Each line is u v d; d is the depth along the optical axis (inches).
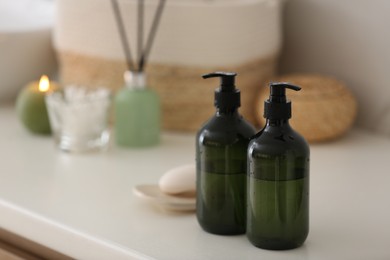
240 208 42.9
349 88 67.1
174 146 62.2
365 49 65.1
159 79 64.7
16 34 71.6
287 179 40.1
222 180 42.6
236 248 41.6
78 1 65.8
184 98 64.7
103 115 61.4
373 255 40.8
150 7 62.8
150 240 42.9
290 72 71.6
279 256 40.6
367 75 65.4
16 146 62.7
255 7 63.6
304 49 69.8
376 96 65.1
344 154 59.6
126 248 41.7
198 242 42.6
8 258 48.1
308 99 60.5
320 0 67.5
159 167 56.6
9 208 48.4
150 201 47.5
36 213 47.0
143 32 63.6
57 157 59.5
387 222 45.3
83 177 54.3
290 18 70.4
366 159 58.3
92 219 46.1
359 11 64.8
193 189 47.8
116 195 50.5
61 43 68.7
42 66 75.9
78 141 60.6
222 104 42.6
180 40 63.2
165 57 63.8
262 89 65.1
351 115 62.6
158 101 62.3
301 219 40.9
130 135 61.8
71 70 68.9
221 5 62.3
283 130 40.2
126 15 63.6
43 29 73.9
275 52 67.2
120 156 59.6
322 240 42.7
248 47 63.9
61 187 52.1
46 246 46.5
